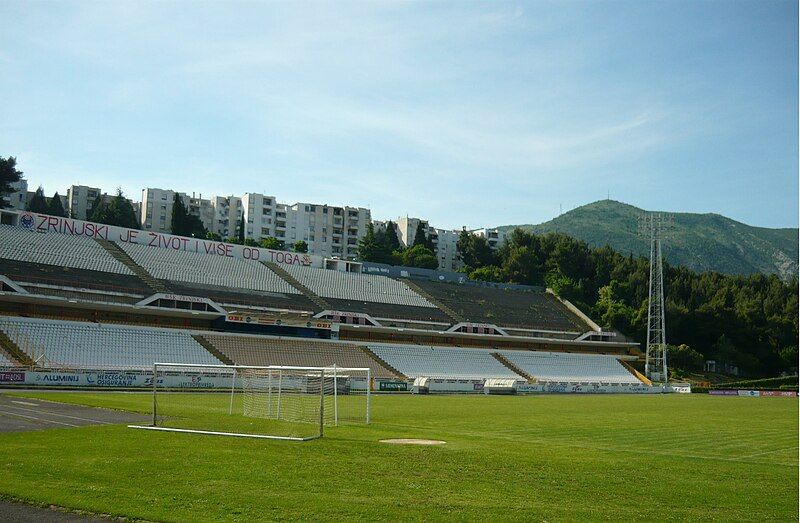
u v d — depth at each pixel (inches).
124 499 655.1
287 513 611.5
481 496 699.4
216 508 626.2
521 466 892.6
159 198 7504.9
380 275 5477.4
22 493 671.1
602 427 1685.5
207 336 3646.7
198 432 1159.6
